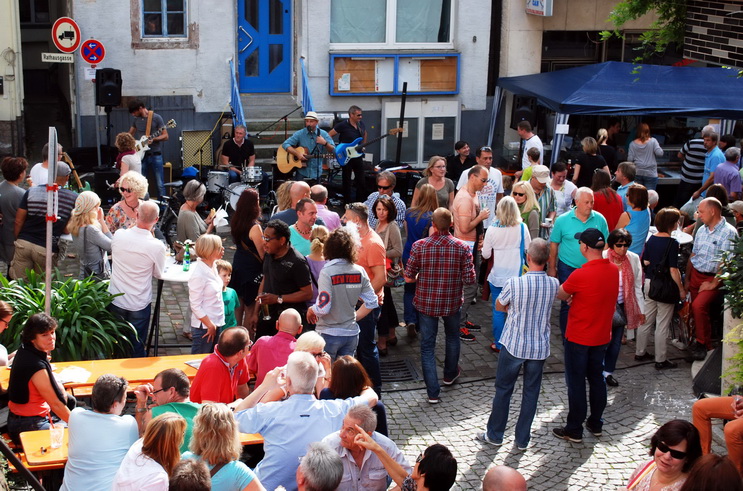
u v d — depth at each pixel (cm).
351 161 1371
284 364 637
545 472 657
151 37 1501
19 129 1480
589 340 680
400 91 1596
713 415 553
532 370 674
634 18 840
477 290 1064
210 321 741
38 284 801
